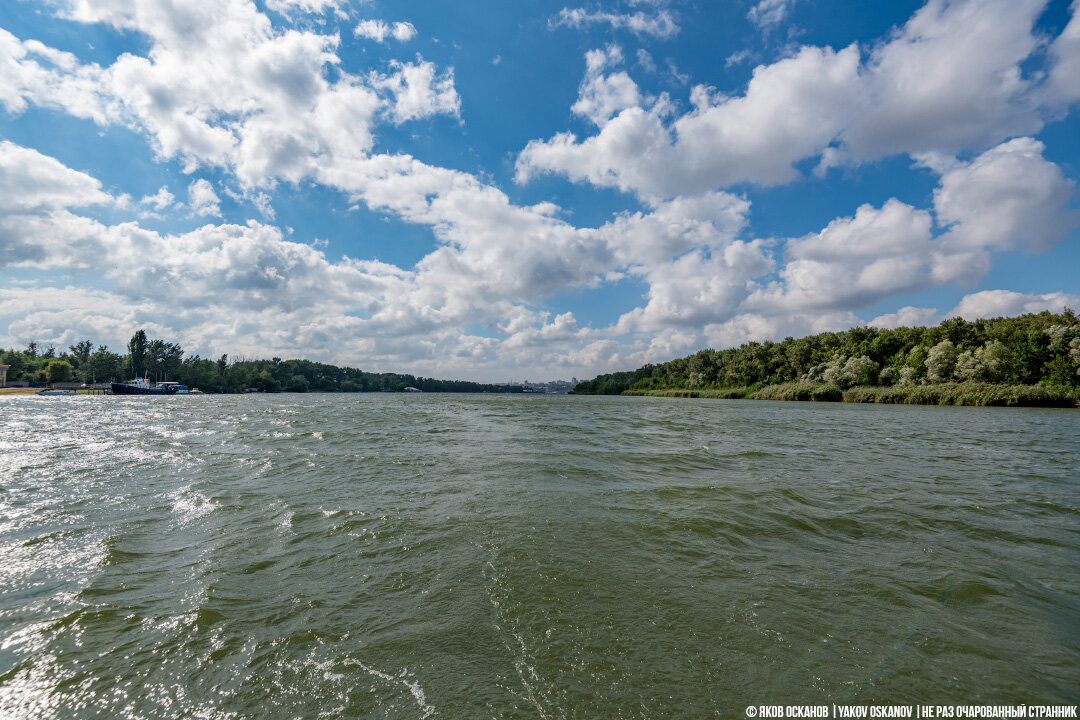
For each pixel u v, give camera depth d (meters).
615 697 3.34
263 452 14.35
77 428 22.75
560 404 56.06
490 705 3.25
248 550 6.20
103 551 6.14
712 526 7.22
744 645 3.98
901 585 5.18
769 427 24.62
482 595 4.90
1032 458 14.27
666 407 48.88
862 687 3.44
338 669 3.66
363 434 19.44
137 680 3.53
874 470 12.03
